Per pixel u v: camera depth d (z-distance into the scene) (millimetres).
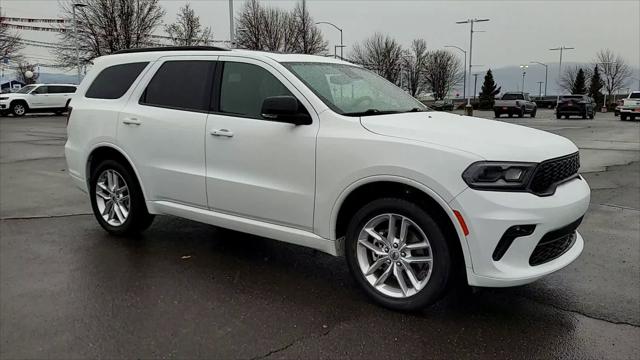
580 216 3738
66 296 4023
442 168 3414
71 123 5742
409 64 73688
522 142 3598
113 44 39000
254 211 4352
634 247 5348
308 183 4000
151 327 3521
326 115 3980
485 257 3375
